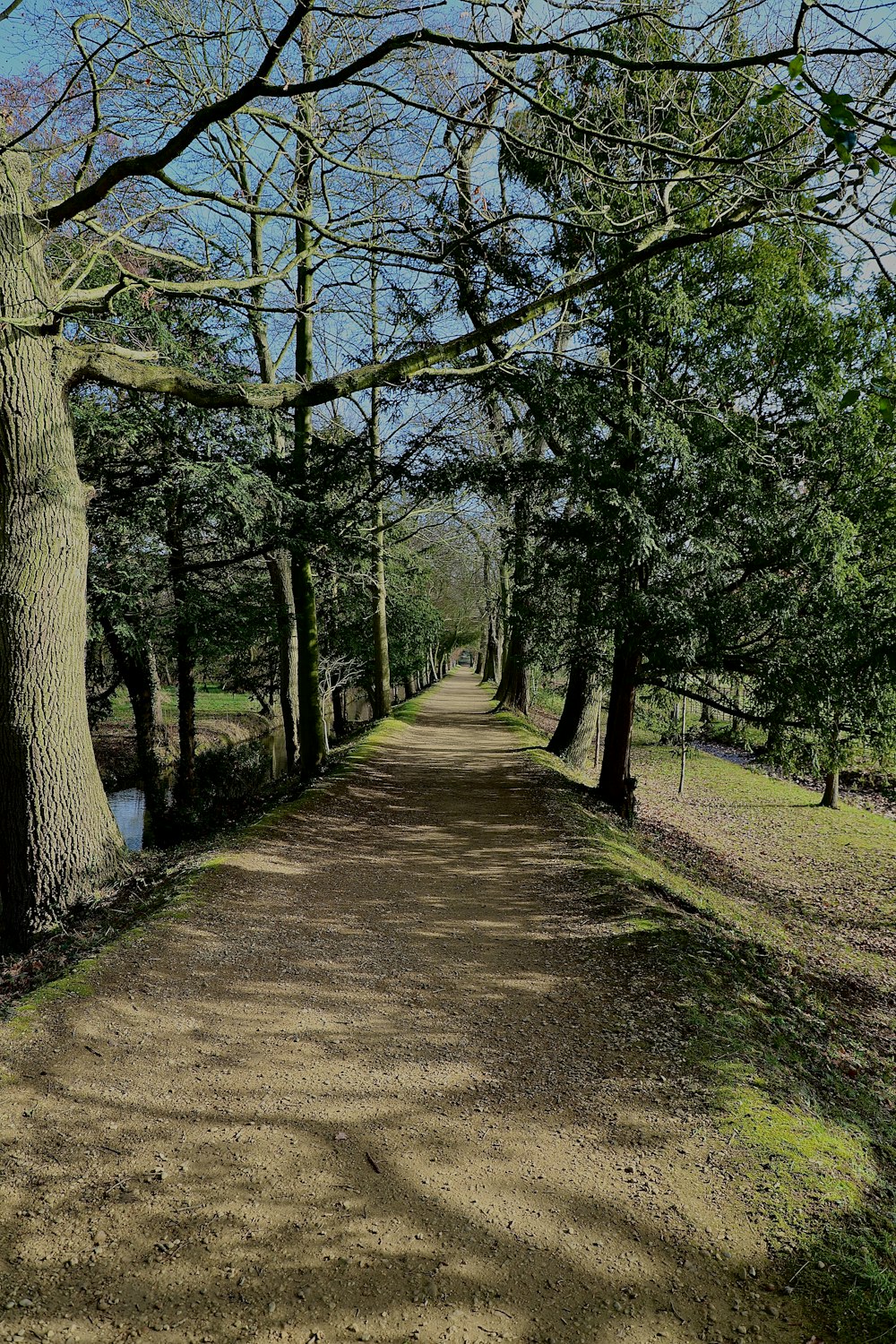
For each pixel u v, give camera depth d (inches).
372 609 865.5
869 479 381.7
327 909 275.9
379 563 760.3
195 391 306.8
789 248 352.5
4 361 267.7
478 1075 169.8
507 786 525.7
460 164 330.3
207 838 394.3
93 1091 156.8
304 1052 177.6
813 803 722.8
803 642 375.9
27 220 271.4
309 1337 102.2
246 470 421.7
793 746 403.9
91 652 510.3
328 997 206.1
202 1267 113.7
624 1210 127.0
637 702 653.9
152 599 467.8
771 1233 121.3
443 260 330.0
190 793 522.0
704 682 446.3
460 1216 125.7
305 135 247.1
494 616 1130.7
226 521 463.8
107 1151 139.1
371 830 394.9
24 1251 115.2
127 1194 128.4
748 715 428.1
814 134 270.4
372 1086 164.4
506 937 255.1
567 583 430.0
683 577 390.3
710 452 382.0
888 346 373.7
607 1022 195.0
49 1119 146.9
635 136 266.5
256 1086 162.7
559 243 406.6
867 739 394.9
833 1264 114.8
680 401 393.4
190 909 256.1
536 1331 103.7
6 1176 130.8
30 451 275.0
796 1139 146.9
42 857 281.3
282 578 563.2
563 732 700.7
